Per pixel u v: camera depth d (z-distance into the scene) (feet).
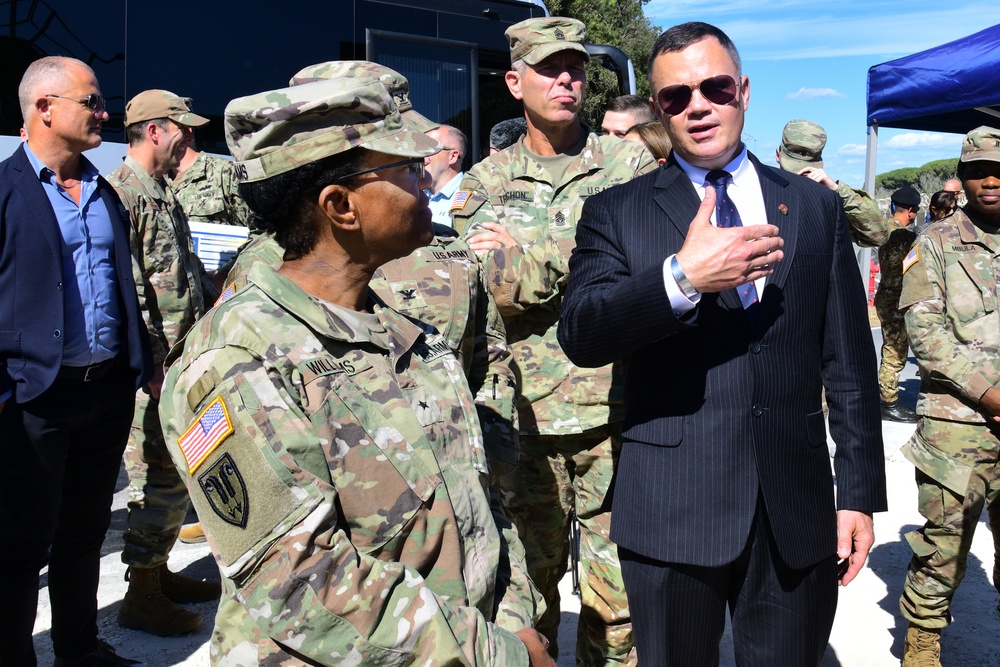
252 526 3.91
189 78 17.62
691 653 6.88
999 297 10.68
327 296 4.68
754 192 6.93
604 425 9.09
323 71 4.70
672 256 6.20
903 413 23.22
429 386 4.84
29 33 16.29
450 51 21.01
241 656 4.00
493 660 4.18
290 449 3.96
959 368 10.31
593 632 9.27
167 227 11.66
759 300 6.61
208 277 13.04
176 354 4.56
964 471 10.21
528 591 5.08
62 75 9.40
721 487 6.51
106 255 9.93
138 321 10.11
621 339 6.41
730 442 6.52
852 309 6.87
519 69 9.56
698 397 6.59
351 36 19.49
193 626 11.53
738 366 6.53
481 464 4.90
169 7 17.47
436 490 4.43
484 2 21.61
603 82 57.82
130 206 11.25
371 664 3.91
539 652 4.59
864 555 6.90
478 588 4.60
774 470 6.52
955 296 10.76
